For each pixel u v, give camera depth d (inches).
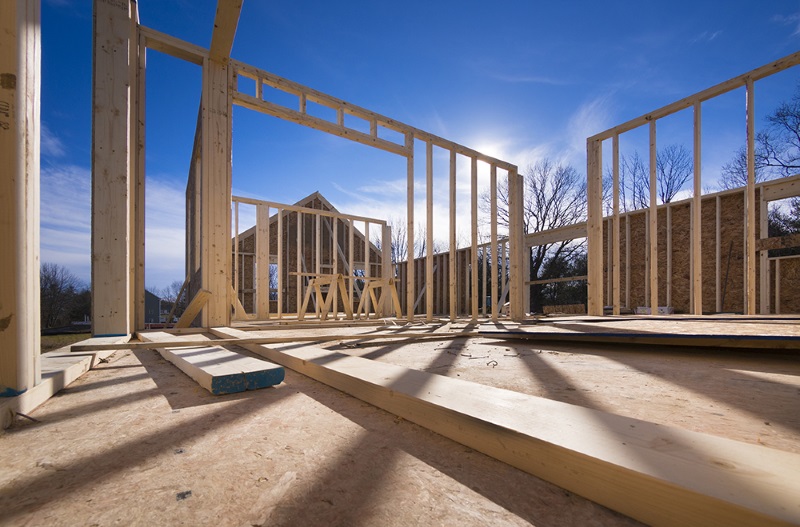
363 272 519.8
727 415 37.6
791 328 82.8
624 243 334.0
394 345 98.3
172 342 76.0
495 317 222.1
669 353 82.0
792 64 137.6
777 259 246.1
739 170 506.6
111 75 115.6
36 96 41.3
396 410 38.8
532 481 24.8
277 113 159.0
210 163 137.6
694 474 19.4
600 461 21.8
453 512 21.2
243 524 20.3
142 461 28.4
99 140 113.0
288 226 463.2
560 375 58.0
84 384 54.5
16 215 38.9
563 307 375.9
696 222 159.9
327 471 26.5
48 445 31.6
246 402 44.4
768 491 17.7
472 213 219.3
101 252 111.3
